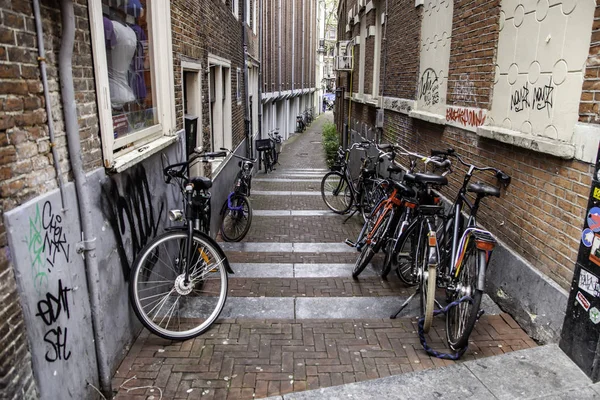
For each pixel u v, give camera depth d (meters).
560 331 3.19
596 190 2.83
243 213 6.81
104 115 2.88
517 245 3.90
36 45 2.20
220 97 8.49
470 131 4.99
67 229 2.40
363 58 13.69
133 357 3.25
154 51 4.34
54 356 2.24
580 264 2.96
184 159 5.23
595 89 2.94
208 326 3.67
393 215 4.77
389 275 5.09
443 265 3.98
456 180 5.41
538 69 3.68
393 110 9.05
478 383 2.90
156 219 4.05
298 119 36.75
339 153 8.93
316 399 2.79
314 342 3.50
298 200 10.07
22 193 2.03
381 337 3.58
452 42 5.56
